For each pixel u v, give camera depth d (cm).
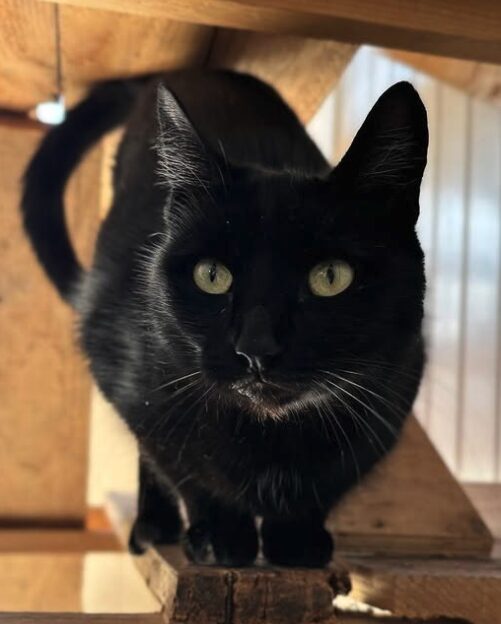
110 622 26
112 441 61
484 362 58
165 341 27
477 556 32
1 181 47
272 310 25
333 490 29
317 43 38
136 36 38
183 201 27
